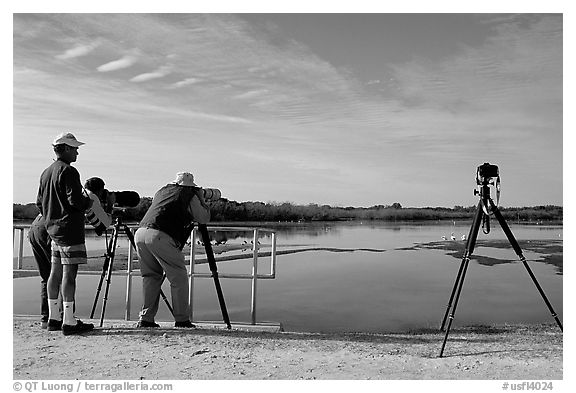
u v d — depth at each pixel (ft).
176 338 21.25
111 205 24.97
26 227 26.86
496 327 28.09
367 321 32.60
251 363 18.34
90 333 21.83
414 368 17.98
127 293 26.50
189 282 25.53
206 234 24.94
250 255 46.85
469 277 49.06
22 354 19.07
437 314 35.01
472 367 18.13
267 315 34.71
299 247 69.56
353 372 17.51
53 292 22.03
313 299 40.06
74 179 21.07
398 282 47.16
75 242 21.33
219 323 25.82
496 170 20.79
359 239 74.90
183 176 23.73
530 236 71.82
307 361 18.63
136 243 23.18
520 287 43.70
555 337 23.29
